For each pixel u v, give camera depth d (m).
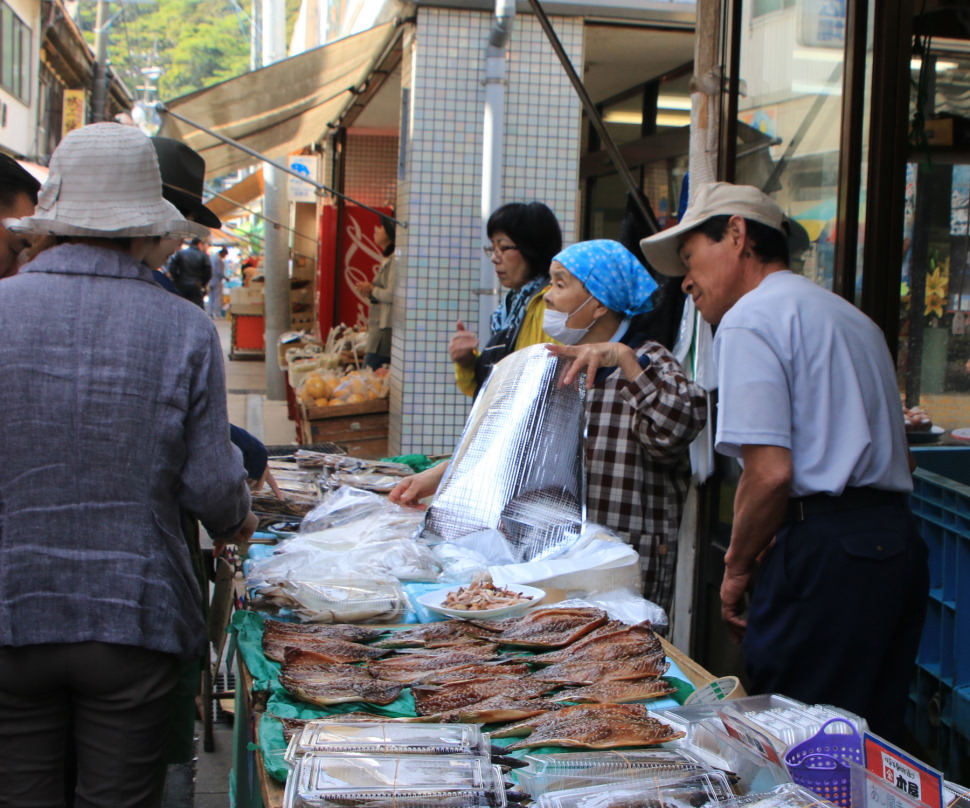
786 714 1.62
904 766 1.35
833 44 3.30
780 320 2.18
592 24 6.11
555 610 2.29
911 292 4.14
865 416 2.16
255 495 3.22
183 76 41.44
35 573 1.85
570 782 1.48
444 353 6.24
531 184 6.14
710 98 3.83
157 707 1.98
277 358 11.80
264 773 1.61
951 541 3.13
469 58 6.00
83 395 1.87
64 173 1.96
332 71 7.21
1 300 1.89
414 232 6.13
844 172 3.25
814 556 2.15
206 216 3.08
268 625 2.23
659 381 2.85
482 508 2.64
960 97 4.07
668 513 3.05
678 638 4.00
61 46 19.53
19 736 1.94
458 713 1.75
